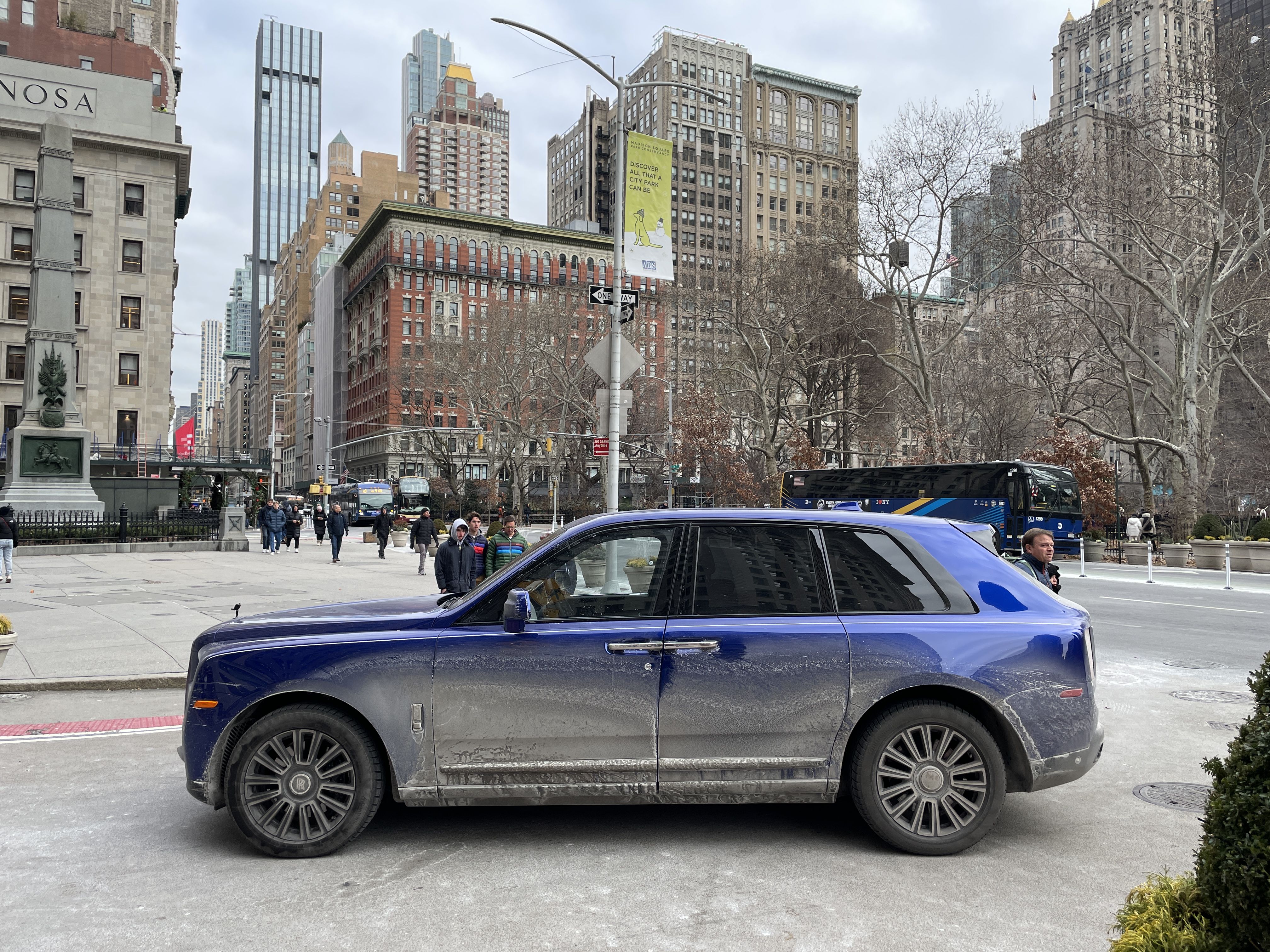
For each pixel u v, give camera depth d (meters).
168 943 3.34
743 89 111.62
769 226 112.12
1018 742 4.27
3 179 50.78
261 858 4.23
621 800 4.25
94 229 52.69
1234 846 2.36
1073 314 38.66
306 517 80.69
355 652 4.25
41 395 30.08
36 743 6.51
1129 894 2.88
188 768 4.29
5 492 29.42
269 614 4.92
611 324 15.68
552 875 4.01
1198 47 30.62
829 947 3.31
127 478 42.12
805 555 4.52
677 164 106.81
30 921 3.53
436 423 100.44
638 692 4.23
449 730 4.21
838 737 4.27
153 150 53.97
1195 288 34.88
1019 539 28.62
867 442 60.59
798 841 4.46
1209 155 30.95
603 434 15.42
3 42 53.09
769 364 46.34
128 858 4.24
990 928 3.47
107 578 19.52
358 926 3.49
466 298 105.12
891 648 4.27
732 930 3.45
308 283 171.88
